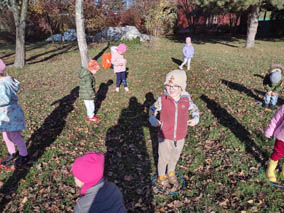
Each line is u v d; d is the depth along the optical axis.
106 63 10.64
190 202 3.32
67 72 10.93
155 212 3.20
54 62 13.17
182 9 30.25
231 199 3.32
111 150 4.64
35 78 10.05
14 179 3.79
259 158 4.17
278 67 5.73
